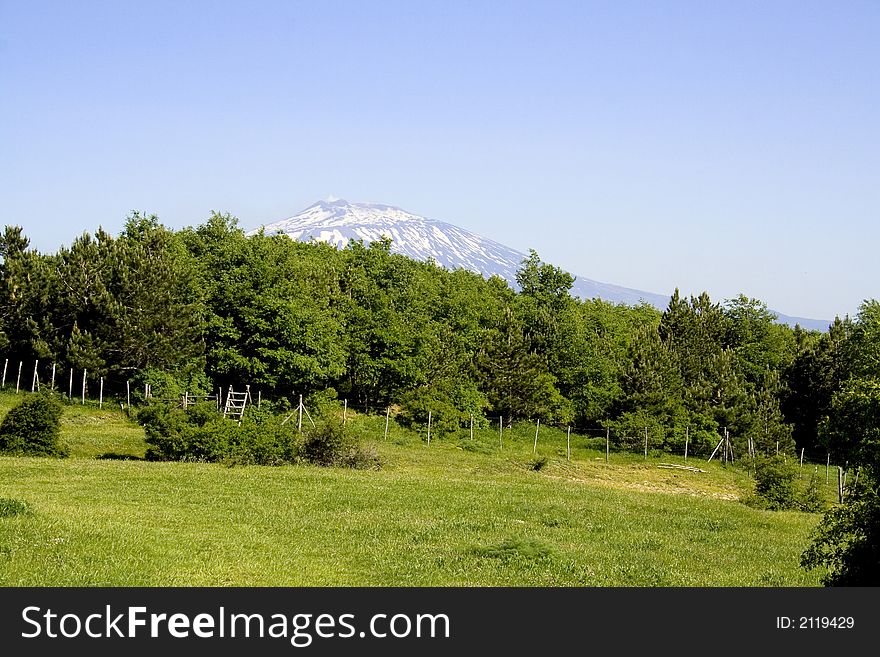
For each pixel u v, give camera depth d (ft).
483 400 234.58
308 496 102.37
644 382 245.65
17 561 55.93
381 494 107.76
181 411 144.05
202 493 100.22
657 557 76.74
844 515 58.39
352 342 236.63
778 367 321.73
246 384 209.46
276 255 219.82
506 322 257.55
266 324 204.13
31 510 71.56
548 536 84.69
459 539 79.15
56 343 189.16
